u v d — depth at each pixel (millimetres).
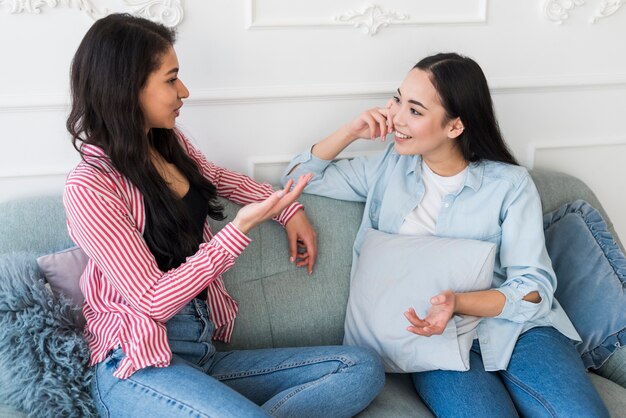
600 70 2043
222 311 1564
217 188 1671
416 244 1615
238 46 1743
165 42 1332
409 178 1710
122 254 1282
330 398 1383
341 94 1845
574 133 2096
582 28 1982
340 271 1735
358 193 1793
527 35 1947
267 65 1781
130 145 1311
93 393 1340
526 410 1472
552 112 2053
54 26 1611
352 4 1787
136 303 1294
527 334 1574
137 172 1325
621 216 2234
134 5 1631
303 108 1847
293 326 1667
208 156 1823
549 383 1441
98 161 1324
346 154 1924
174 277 1295
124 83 1276
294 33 1771
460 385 1474
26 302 1378
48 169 1711
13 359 1329
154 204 1349
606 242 1787
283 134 1855
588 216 1844
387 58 1862
